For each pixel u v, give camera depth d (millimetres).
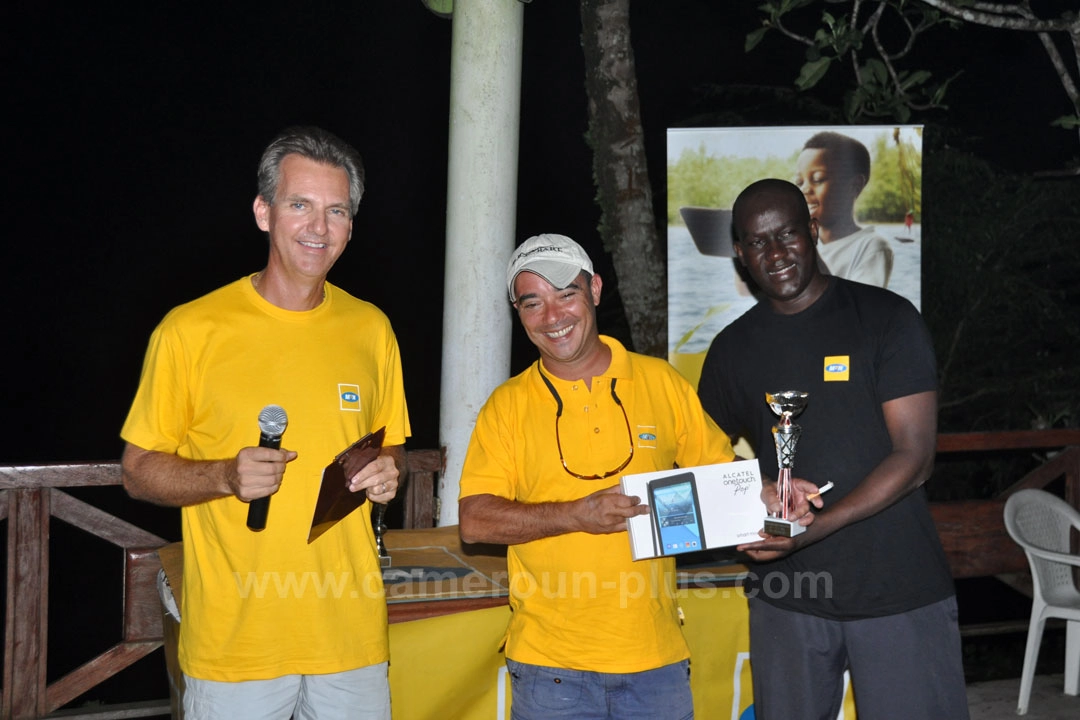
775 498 2420
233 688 2191
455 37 4062
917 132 4121
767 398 2465
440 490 4160
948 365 6488
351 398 2287
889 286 4156
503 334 4121
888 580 2547
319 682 2260
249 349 2219
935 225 6449
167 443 2207
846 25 4742
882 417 2582
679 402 2535
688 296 4113
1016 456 6453
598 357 2436
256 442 2205
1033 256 6492
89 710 3914
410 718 2896
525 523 2281
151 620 3994
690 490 2363
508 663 2426
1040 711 4230
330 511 2111
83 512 3902
